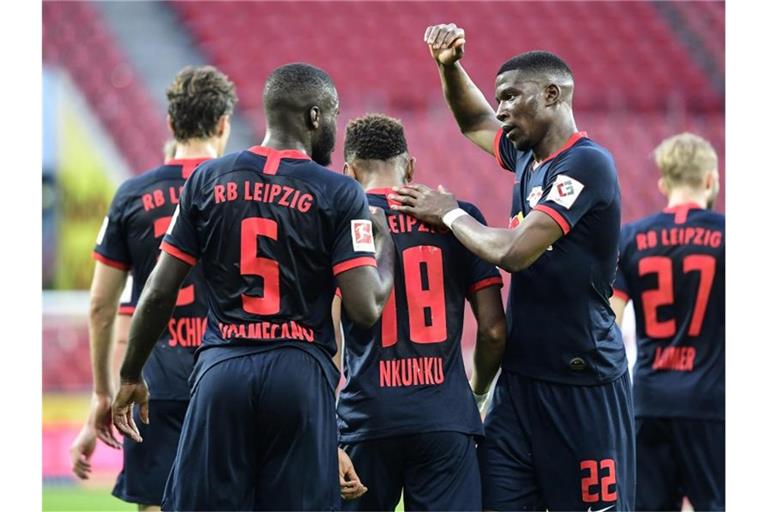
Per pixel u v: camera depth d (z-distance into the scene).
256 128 59.78
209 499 14.10
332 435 14.39
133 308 19.06
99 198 56.97
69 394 44.31
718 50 62.91
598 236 15.84
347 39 63.81
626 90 61.91
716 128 59.50
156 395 18.08
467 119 18.70
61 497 32.62
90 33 61.97
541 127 16.06
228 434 14.09
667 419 21.84
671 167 22.66
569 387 16.08
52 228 54.97
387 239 15.67
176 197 18.22
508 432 16.34
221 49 62.91
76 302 48.59
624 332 32.09
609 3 64.50
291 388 14.05
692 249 21.64
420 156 57.00
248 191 14.32
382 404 15.51
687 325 21.72
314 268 14.39
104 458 37.38
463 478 15.60
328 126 15.03
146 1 63.31
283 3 64.56
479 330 16.09
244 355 14.18
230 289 14.37
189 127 18.67
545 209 15.32
